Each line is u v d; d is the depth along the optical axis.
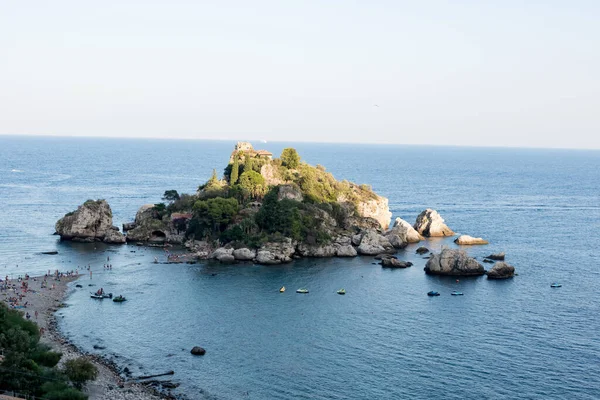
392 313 151.25
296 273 192.62
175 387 107.12
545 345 129.25
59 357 106.19
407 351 125.38
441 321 145.12
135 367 115.19
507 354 124.12
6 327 108.75
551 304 160.12
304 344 128.75
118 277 181.88
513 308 156.38
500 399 104.38
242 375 112.81
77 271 187.38
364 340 131.50
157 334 133.12
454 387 108.81
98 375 109.44
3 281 171.88
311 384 109.44
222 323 141.50
